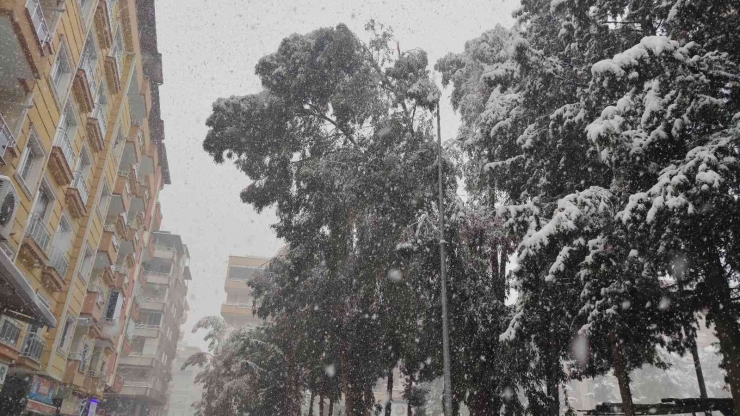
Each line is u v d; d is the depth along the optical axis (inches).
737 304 391.2
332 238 677.3
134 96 865.5
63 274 624.7
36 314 374.9
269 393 981.8
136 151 910.4
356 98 670.5
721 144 327.6
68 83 515.5
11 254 437.7
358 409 700.7
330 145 730.8
